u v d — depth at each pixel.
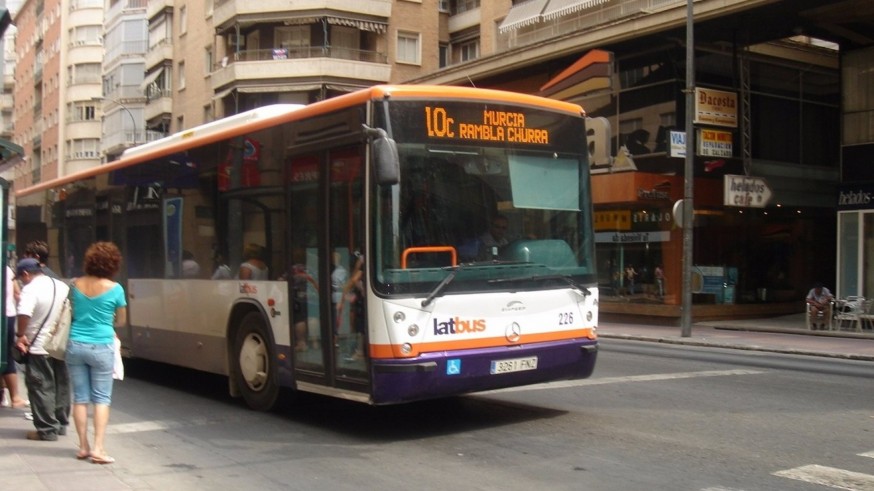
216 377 13.16
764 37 24.86
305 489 6.54
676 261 24.64
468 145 8.20
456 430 8.59
